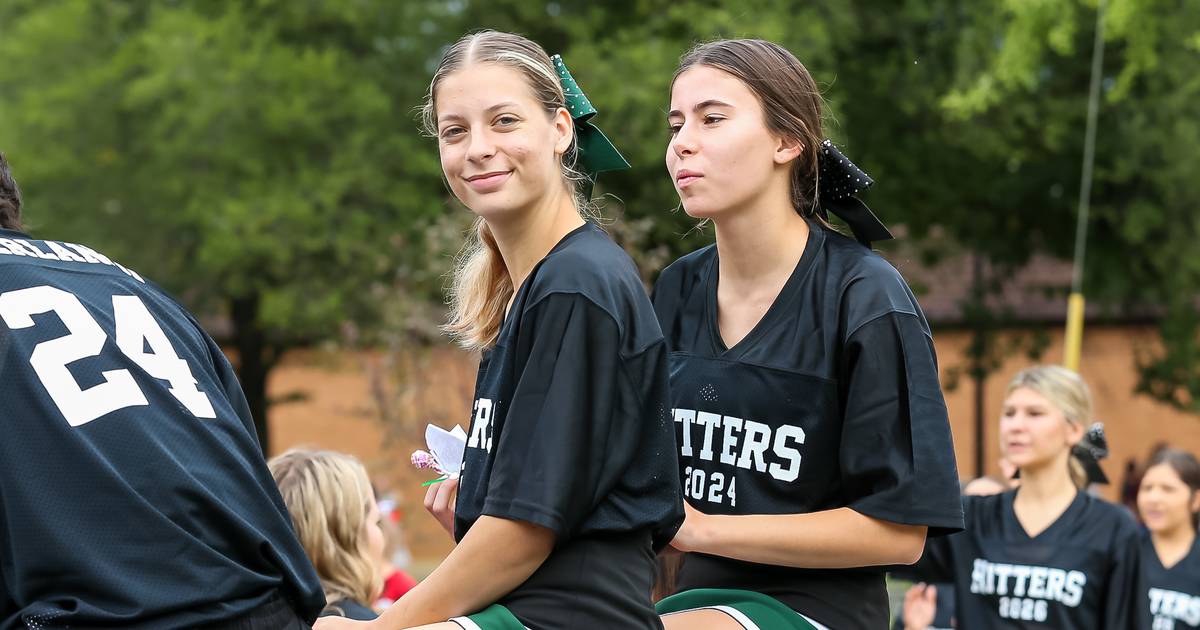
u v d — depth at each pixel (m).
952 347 58.47
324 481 9.47
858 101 37.94
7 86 38.62
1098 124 36.94
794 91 7.50
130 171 37.97
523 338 6.21
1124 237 38.75
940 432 7.20
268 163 36.62
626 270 6.38
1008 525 12.80
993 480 14.96
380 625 6.11
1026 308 54.69
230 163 36.78
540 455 5.93
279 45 36.56
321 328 39.12
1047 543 12.58
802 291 7.60
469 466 6.42
